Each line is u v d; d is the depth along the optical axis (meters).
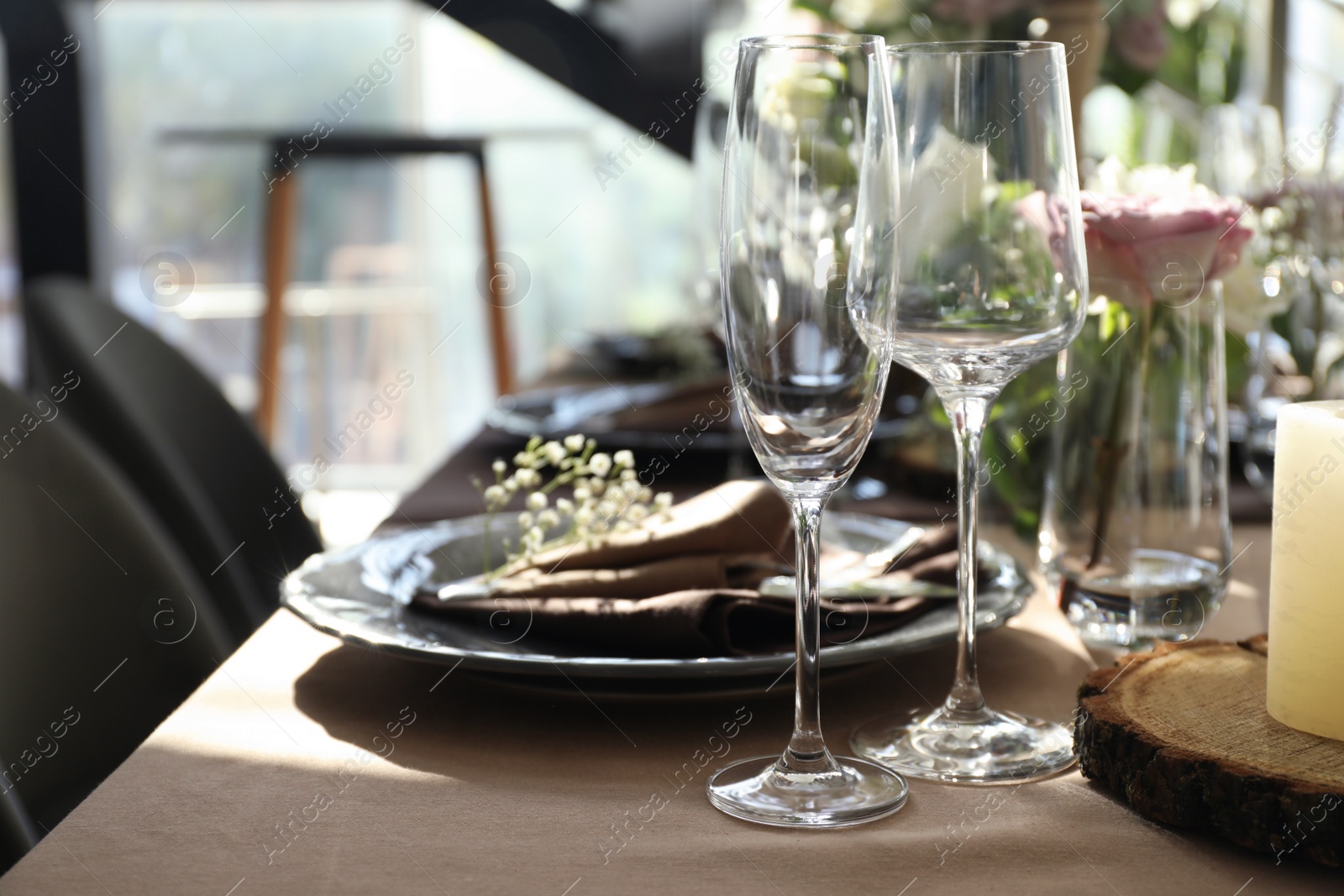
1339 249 1.16
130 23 4.15
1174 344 0.95
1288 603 0.82
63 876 0.78
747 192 0.81
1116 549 0.97
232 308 4.34
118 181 4.19
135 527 1.15
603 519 1.00
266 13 4.22
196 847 0.80
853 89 0.80
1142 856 0.79
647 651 0.91
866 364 0.81
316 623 0.94
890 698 0.94
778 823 0.81
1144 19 1.43
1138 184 1.00
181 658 1.17
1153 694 0.86
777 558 1.03
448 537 1.08
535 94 4.42
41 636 1.08
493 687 0.95
